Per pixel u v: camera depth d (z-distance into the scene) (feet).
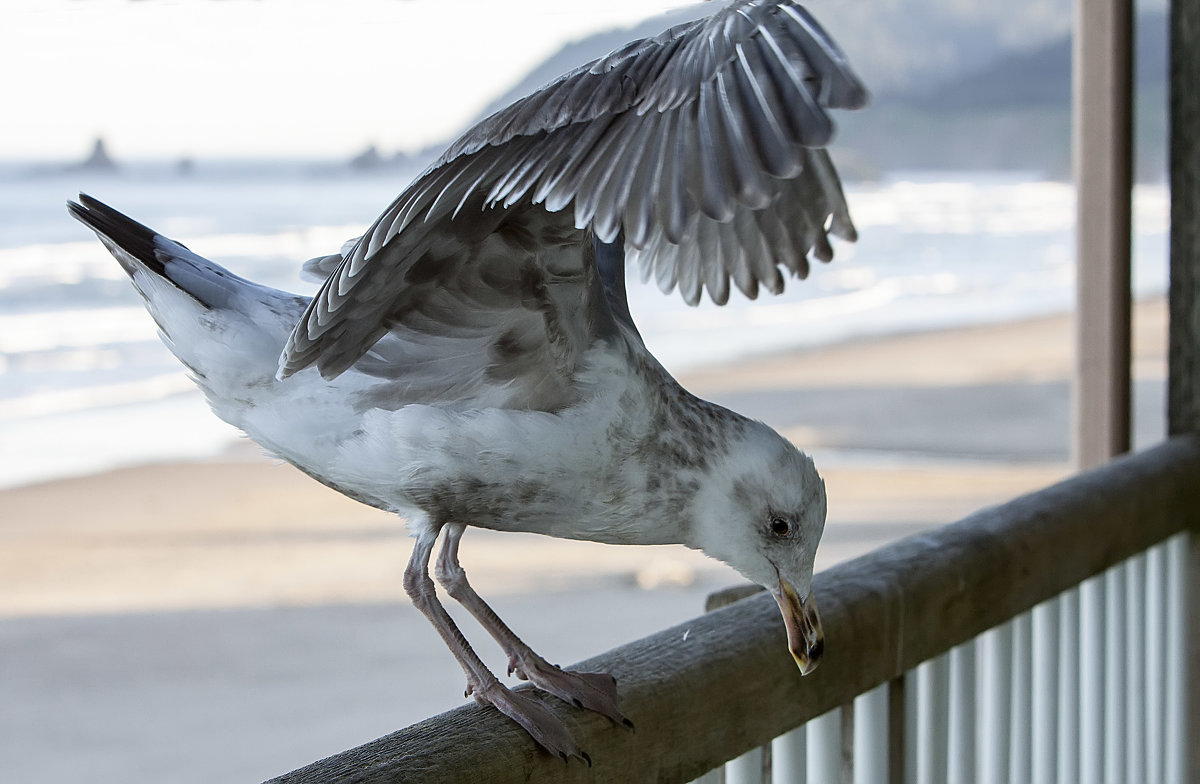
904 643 6.59
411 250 4.81
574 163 3.91
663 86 3.81
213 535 32.19
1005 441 44.19
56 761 20.76
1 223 61.11
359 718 22.36
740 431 5.65
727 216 3.51
